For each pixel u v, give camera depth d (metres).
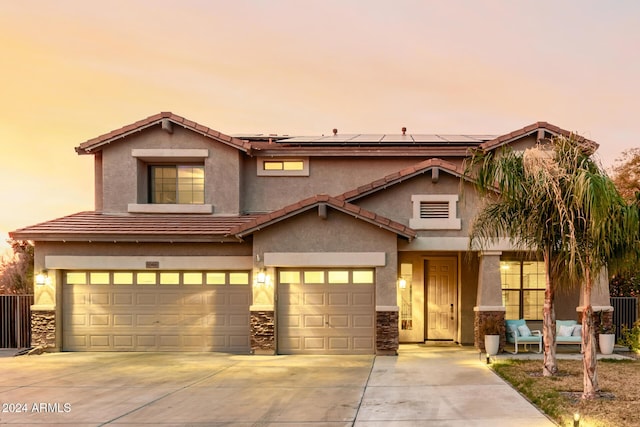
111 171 16.48
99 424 7.63
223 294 14.83
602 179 8.01
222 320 14.76
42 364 12.76
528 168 9.18
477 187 10.82
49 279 14.77
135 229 14.70
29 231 14.42
